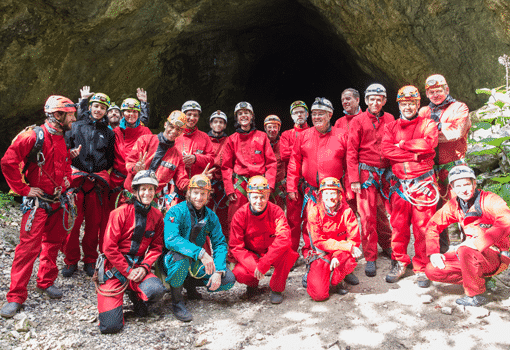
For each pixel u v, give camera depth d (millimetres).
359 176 3924
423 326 2926
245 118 4344
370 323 3023
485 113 5398
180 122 3623
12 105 5281
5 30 4672
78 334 2996
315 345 2799
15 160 3125
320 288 3398
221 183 4695
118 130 4301
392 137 3627
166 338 2975
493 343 2660
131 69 7215
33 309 3270
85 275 4047
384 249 4285
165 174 3713
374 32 7215
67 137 3523
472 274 3070
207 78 9883
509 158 4902
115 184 4172
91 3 5102
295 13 9352
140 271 3117
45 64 5344
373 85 3811
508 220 2949
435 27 6441
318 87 13141
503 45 5750
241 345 2861
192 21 7879
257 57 10797
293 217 4367
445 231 3775
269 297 3631
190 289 3596
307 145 4102
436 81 3668
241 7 8141
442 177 3744
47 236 3498
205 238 3508
